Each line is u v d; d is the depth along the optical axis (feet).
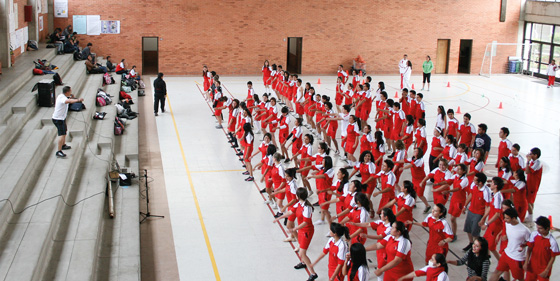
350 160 57.21
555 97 96.22
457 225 44.65
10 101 51.49
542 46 115.03
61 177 40.52
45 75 64.95
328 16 110.63
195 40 106.32
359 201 35.58
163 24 104.06
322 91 96.53
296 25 109.81
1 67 62.69
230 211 45.55
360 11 111.55
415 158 45.50
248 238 40.98
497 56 120.37
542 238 31.96
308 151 48.32
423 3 113.70
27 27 78.54
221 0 105.29
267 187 46.19
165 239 40.34
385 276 31.76
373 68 115.44
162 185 50.75
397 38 114.62
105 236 37.42
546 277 31.96
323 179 42.42
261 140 65.46
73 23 99.86
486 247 30.86
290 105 80.59
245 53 109.19
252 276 35.76
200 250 38.93
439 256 29.19
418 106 66.13
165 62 106.32
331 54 112.98
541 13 112.98
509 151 50.08
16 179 36.58
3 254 30.07
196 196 48.42
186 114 77.61
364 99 68.80
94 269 32.24
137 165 53.21
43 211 35.19
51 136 47.88
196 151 61.16
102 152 51.57
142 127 70.28
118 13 101.50
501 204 35.86
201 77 106.63
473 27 117.19
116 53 103.45
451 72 119.55
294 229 35.88
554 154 63.41
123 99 78.13
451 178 41.22
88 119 56.18
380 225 33.86
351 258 29.71
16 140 44.19
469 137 55.98
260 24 108.17
